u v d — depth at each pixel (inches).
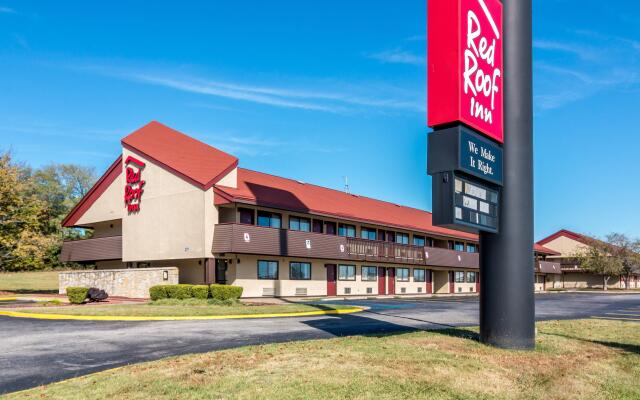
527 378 349.4
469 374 347.3
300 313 831.7
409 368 352.8
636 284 3056.1
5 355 432.5
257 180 1379.2
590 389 329.7
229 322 679.1
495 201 464.1
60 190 2667.3
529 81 488.7
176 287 1028.5
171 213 1207.6
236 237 1117.7
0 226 1384.1
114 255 1337.4
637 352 460.1
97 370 376.5
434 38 434.6
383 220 1566.2
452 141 410.0
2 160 1416.1
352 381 314.7
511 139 475.2
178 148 1342.3
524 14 491.8
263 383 307.1
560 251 2928.2
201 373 332.8
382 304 1107.9
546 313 964.0
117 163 1368.1
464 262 1926.7
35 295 1259.2
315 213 1298.0
